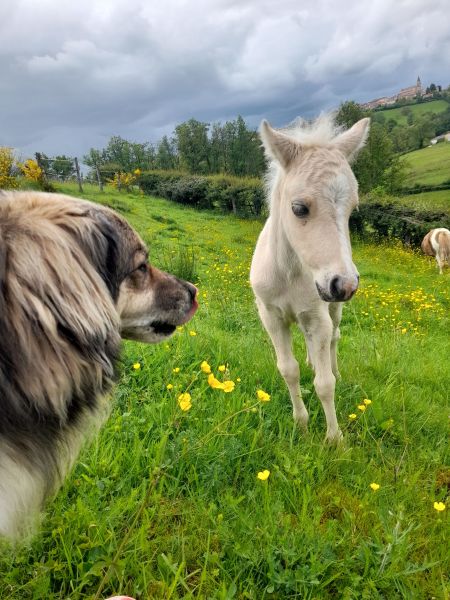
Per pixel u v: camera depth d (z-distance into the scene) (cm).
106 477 79
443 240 490
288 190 90
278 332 106
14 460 48
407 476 93
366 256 543
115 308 54
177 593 61
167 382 114
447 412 130
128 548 67
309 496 77
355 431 115
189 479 82
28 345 41
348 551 69
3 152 548
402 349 183
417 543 75
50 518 71
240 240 530
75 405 49
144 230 462
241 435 97
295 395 107
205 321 197
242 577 66
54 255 43
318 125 100
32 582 60
